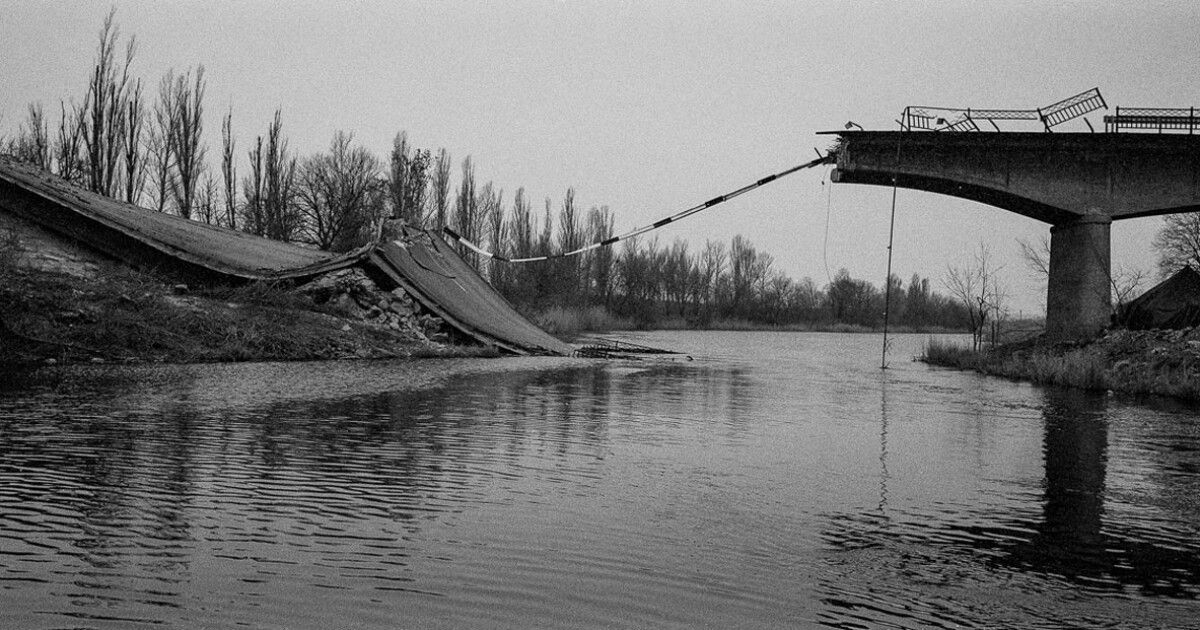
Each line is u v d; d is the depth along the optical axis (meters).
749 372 35.69
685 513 10.38
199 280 35.84
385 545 8.74
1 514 9.42
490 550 8.70
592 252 99.50
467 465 12.80
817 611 7.37
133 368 25.72
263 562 8.11
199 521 9.38
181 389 20.77
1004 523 10.34
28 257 32.16
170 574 7.71
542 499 10.85
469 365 32.62
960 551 9.15
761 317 120.56
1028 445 16.28
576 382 27.30
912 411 21.69
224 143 63.44
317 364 29.94
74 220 35.00
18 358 25.84
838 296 125.25
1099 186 36.19
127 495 10.37
